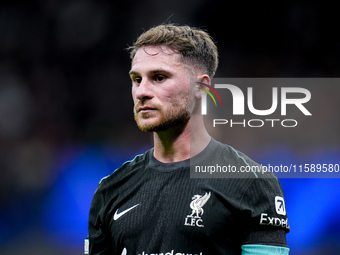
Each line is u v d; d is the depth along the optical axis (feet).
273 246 25.81
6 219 133.69
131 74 28.17
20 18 166.71
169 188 27.40
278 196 26.96
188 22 162.40
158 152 28.96
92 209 30.09
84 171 139.64
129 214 27.61
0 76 161.27
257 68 159.02
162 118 27.22
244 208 26.04
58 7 166.81
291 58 158.30
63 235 125.80
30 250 121.80
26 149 148.15
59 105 160.97
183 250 25.95
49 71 164.14
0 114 155.94
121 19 164.66
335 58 157.07
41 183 139.33
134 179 28.91
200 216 26.16
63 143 152.46
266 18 160.56
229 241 26.32
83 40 164.96
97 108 160.86
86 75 163.73
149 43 27.96
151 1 163.63
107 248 29.40
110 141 148.87
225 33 161.17
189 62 28.04
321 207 90.02
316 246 89.35
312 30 158.20
